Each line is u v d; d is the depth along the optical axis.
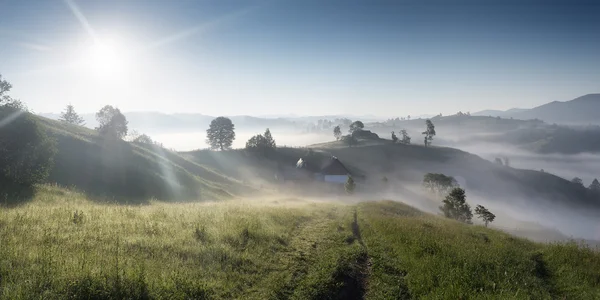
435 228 20.92
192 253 10.95
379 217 25.31
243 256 11.55
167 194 46.22
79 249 9.62
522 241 18.92
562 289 10.20
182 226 14.44
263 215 19.92
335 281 10.55
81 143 51.78
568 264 12.38
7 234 10.02
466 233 20.20
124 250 10.18
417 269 11.57
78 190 33.78
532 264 12.30
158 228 13.38
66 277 7.57
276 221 19.17
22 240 9.63
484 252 13.53
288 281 10.23
